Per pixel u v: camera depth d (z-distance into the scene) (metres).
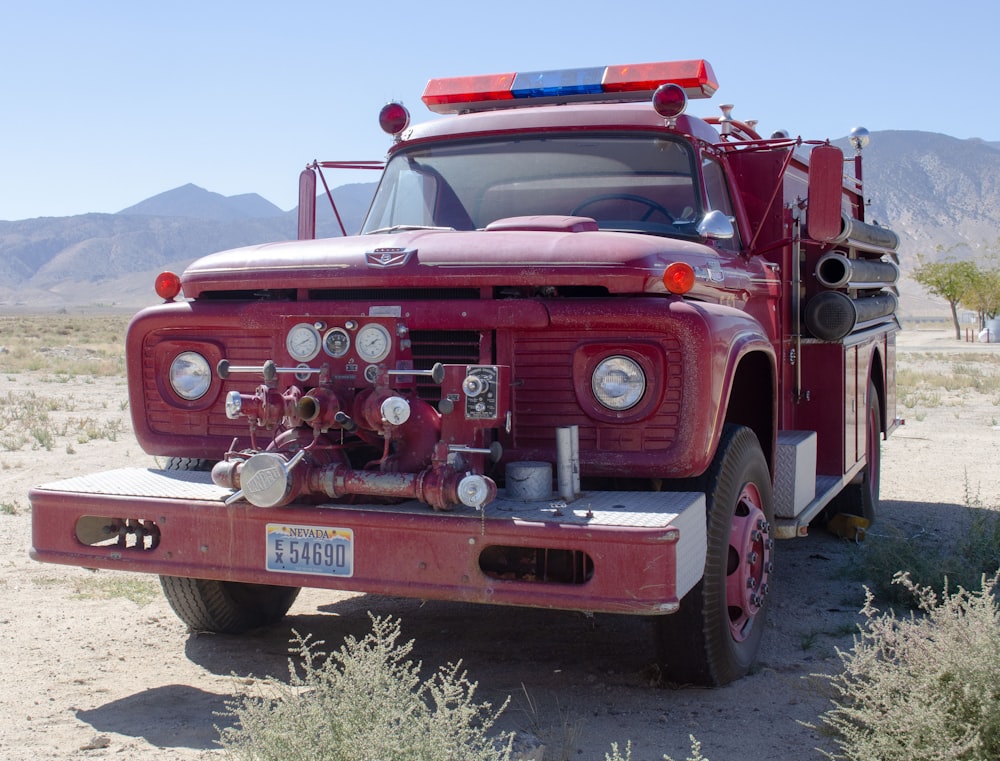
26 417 16.31
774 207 6.57
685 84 6.56
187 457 5.10
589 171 5.82
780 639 5.71
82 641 5.64
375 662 3.72
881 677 3.97
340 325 4.35
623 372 4.40
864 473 8.23
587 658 5.39
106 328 78.69
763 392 5.55
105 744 4.19
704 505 4.40
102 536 4.82
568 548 3.94
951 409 19.38
